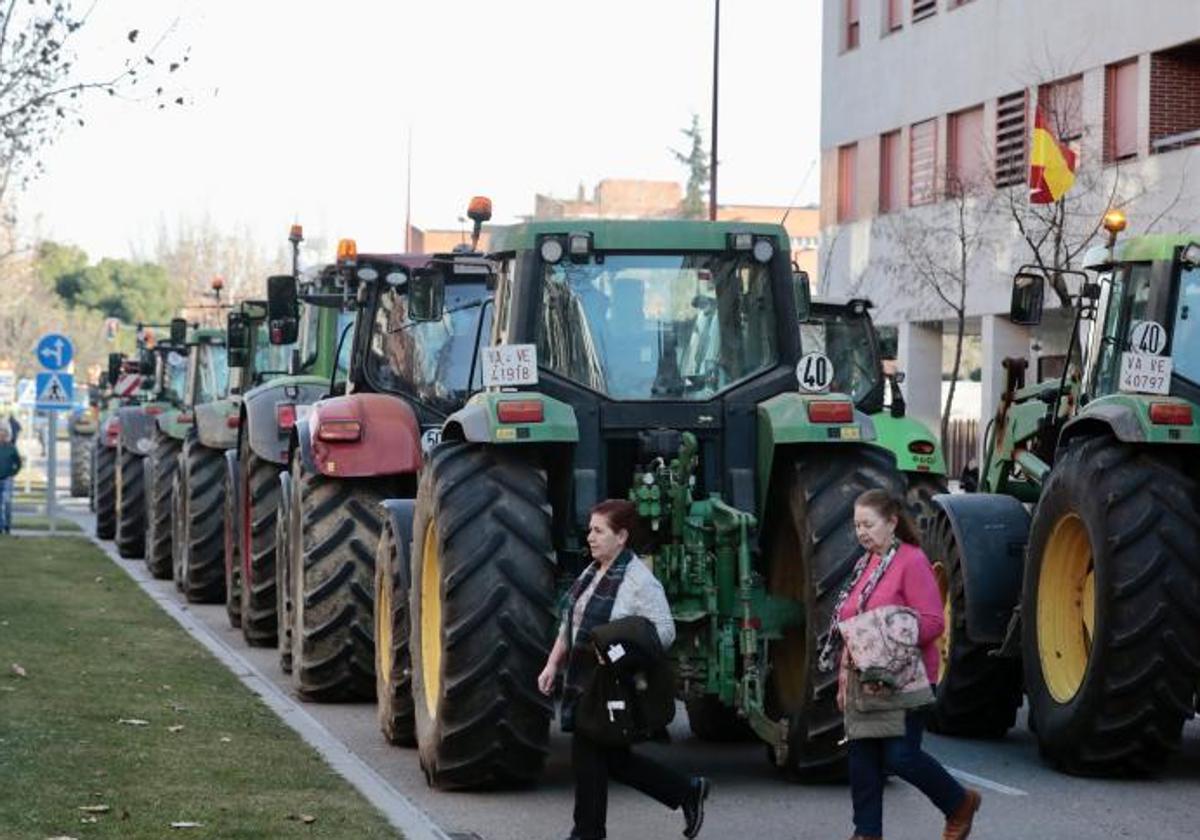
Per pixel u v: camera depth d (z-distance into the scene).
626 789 10.56
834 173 39.28
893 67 36.59
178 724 11.61
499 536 10.14
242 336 20.83
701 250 10.86
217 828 8.58
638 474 10.41
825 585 10.05
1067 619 11.16
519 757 10.12
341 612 13.61
